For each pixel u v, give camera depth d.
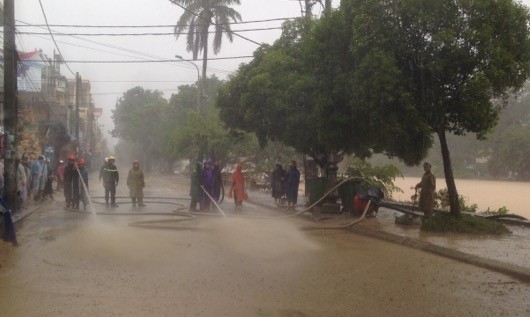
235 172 20.17
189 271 8.15
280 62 18.83
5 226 10.02
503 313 6.27
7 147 14.83
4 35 14.52
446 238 11.99
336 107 14.84
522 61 12.13
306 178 23.61
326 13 14.86
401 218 14.35
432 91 12.54
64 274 7.81
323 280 7.77
